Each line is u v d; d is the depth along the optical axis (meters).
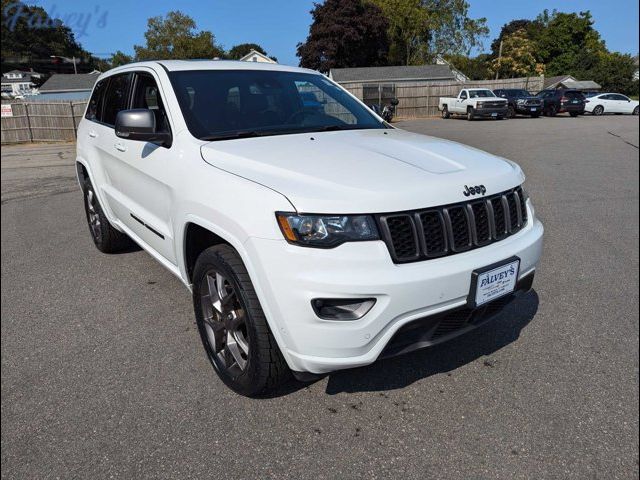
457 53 56.00
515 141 15.61
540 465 2.23
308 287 2.11
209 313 2.85
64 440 2.41
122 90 4.07
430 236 2.29
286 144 2.87
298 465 2.24
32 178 10.72
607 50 67.50
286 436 2.42
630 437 2.40
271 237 2.16
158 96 3.37
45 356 3.16
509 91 31.45
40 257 5.07
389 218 2.18
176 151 2.97
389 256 2.16
